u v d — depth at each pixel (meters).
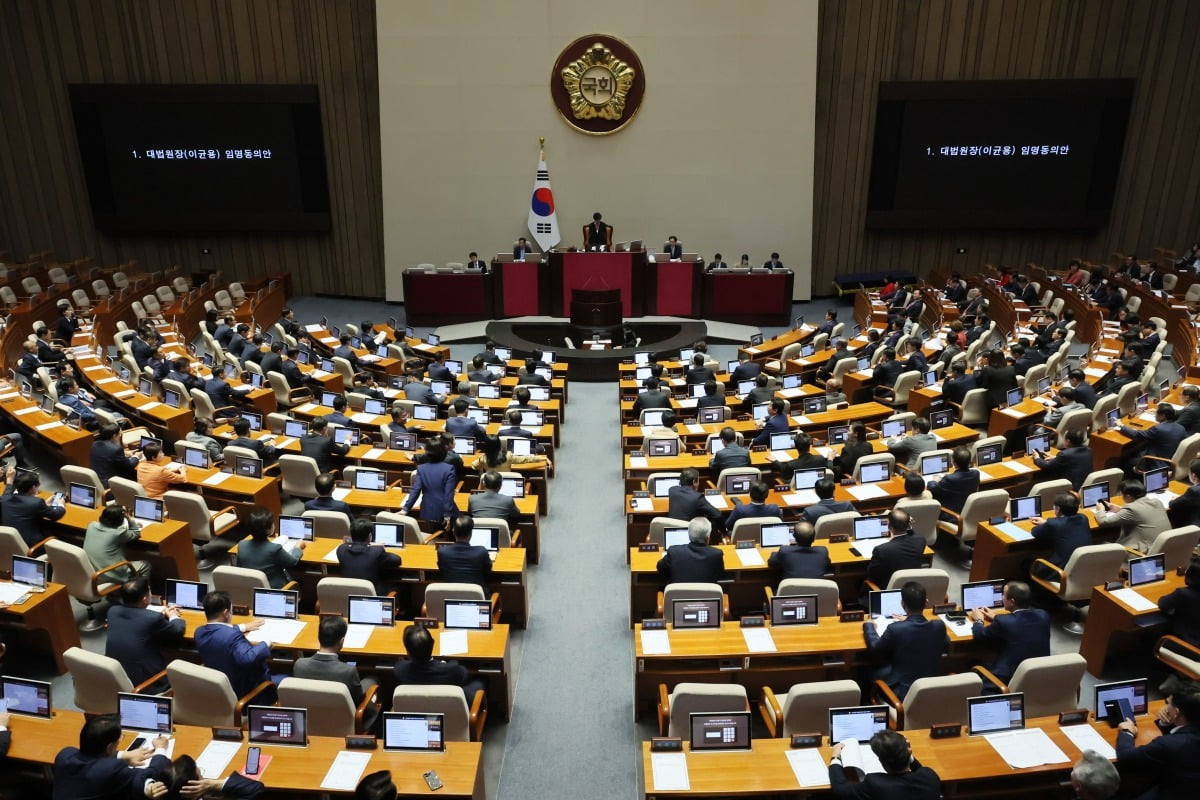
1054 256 23.91
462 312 21.12
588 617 8.83
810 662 6.71
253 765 5.36
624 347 19.12
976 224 23.00
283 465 10.38
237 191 23.39
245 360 15.37
